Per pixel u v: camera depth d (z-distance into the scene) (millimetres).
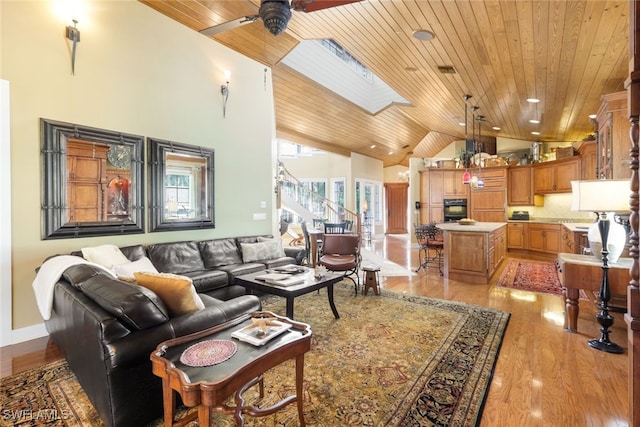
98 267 2359
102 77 3377
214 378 1313
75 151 3170
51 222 3010
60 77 3072
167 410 1470
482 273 4848
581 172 6352
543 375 2215
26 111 2873
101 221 3369
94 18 3305
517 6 2391
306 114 7539
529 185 7758
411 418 1776
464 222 5840
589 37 2680
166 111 3975
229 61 4793
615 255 2775
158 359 1452
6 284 2783
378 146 10508
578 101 4402
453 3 2557
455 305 3775
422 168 9273
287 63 5781
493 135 8602
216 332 1780
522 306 3734
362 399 1957
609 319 2648
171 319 1815
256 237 4953
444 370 2291
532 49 3045
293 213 9648
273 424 1747
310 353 2564
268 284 3045
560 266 3168
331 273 3469
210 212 4492
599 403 1899
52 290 2301
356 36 3691
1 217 2756
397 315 3443
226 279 3754
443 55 3631
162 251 3723
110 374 1548
